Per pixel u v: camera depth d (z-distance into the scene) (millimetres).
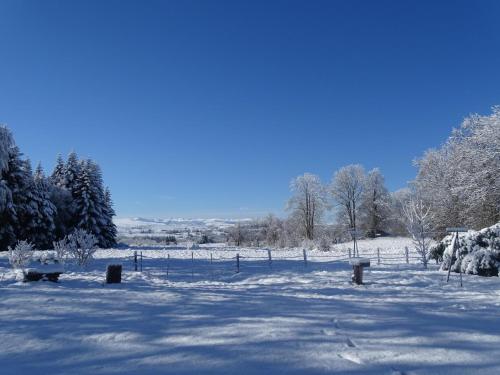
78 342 5754
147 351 5254
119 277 13227
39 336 6082
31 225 42250
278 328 6273
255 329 6215
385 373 4371
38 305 8484
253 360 4805
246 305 8547
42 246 43156
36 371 4680
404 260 24484
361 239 58812
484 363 4668
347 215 62812
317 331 6102
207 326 6461
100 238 49438
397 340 5609
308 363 4688
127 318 7211
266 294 10781
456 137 37031
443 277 16000
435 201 35875
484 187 30156
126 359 4980
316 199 62406
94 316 7422
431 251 21125
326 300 9641
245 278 17922
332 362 4715
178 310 7934
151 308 8164
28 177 43531
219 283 15516
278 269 20891
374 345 5363
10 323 6926
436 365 4602
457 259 17281
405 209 26953
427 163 39500
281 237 60500
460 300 10297
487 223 31156
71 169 52062
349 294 11633
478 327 6445
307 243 48906
